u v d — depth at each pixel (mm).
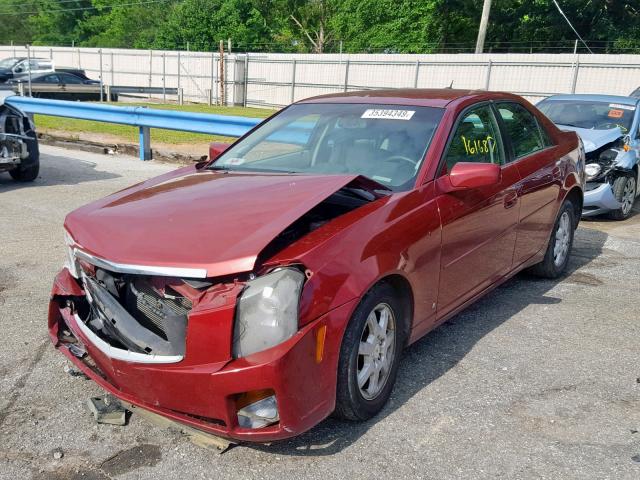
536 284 5426
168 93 30297
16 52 42594
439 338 4250
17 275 5359
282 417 2646
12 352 3936
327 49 48750
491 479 2758
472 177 3590
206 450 2959
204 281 2686
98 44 64625
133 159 12273
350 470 2816
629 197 8352
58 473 2795
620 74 22469
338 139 4133
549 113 9289
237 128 10594
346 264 2887
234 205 3139
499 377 3703
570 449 2984
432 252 3492
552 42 37188
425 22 39656
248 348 2621
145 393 2809
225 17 49812
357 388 3006
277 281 2645
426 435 3094
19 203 8172
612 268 5930
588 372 3783
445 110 4082
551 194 5016
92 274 3115
